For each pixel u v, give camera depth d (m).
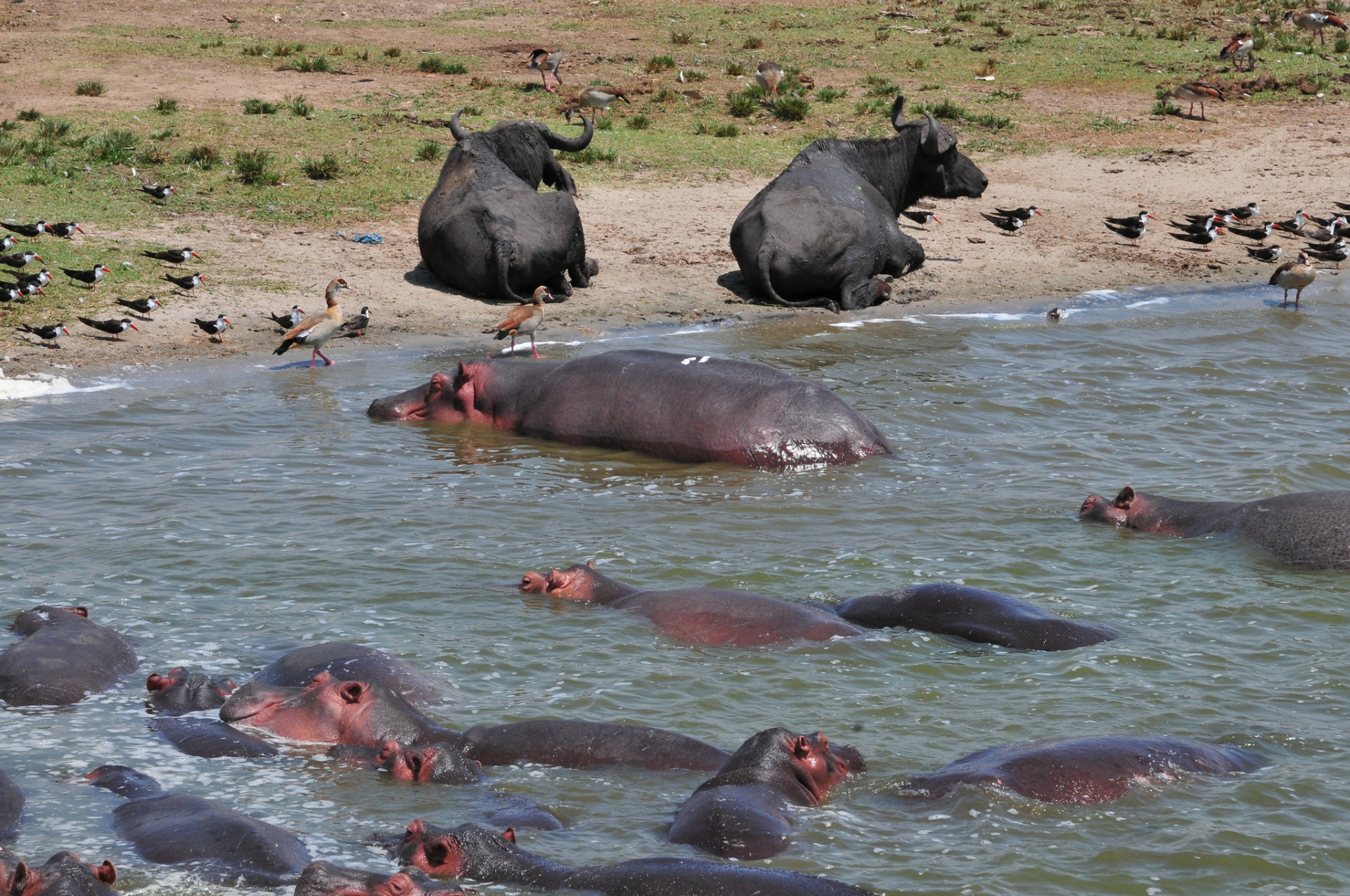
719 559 28.95
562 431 38.34
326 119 72.31
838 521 31.62
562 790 19.27
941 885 16.78
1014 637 24.55
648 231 62.28
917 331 50.34
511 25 98.62
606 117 77.12
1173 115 82.00
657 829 18.11
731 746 20.66
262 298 51.25
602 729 20.36
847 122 78.19
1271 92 86.38
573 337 48.59
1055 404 41.72
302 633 24.89
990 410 41.00
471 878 16.67
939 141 58.75
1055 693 22.59
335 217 60.38
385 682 22.08
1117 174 73.31
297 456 36.28
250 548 29.27
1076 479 34.81
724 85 84.00
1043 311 54.19
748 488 34.19
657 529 30.95
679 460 36.62
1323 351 48.44
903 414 40.44
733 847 17.16
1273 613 26.28
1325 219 66.31
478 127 72.19
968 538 30.42
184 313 49.12
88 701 21.98
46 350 44.81
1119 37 98.31
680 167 70.56
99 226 56.12
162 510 31.64
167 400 40.97
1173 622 25.84
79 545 29.22
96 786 19.31
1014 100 84.00
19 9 95.06
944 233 65.25
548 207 53.31
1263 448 37.56
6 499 32.12
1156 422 40.16
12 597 26.25
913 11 105.81
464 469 35.69
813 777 19.08
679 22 101.19
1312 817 18.69
